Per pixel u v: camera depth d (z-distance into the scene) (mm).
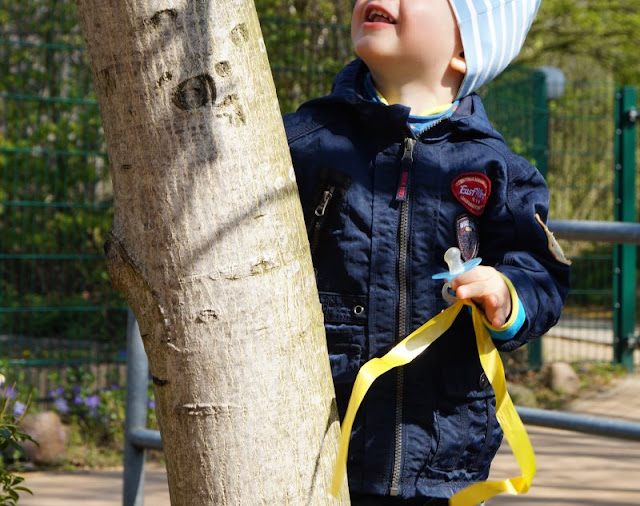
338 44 6613
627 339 7555
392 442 1836
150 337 1422
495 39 1968
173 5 1358
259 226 1402
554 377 6867
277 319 1418
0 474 2178
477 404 1890
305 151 1933
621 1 13516
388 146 1902
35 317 6523
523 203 1908
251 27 1419
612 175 8328
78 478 4828
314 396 1468
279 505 1424
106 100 1397
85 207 6156
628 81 14438
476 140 1938
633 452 5277
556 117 8180
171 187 1376
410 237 1867
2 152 6523
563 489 4535
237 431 1401
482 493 1627
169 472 1466
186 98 1368
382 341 1851
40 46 5926
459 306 1691
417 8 1902
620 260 7520
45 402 5684
